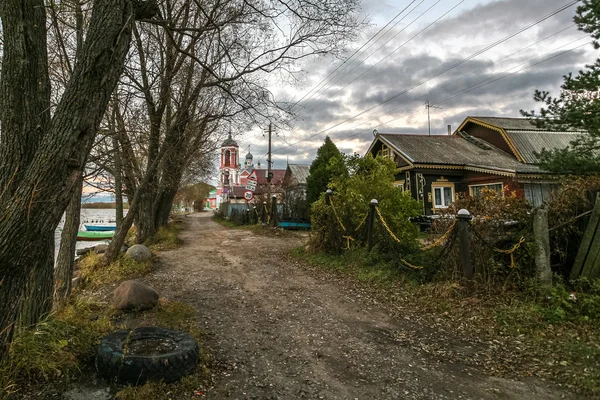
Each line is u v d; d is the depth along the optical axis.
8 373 2.88
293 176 34.12
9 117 2.92
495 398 3.06
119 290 5.15
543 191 15.48
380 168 9.45
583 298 4.85
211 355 3.89
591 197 5.65
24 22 3.08
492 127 19.31
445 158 17.59
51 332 3.56
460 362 3.77
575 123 8.15
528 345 4.05
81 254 15.24
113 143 8.29
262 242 14.77
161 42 9.01
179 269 9.19
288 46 7.14
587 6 7.85
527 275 5.47
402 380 3.40
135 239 16.38
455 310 5.21
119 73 2.90
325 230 10.11
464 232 5.77
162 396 2.96
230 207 33.44
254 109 7.61
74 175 2.59
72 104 2.60
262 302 6.11
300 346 4.23
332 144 21.98
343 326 4.91
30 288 3.82
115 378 3.05
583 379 3.25
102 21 2.80
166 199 18.50
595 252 5.30
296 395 3.12
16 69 2.99
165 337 3.71
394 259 7.45
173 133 10.96
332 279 7.72
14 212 2.33
